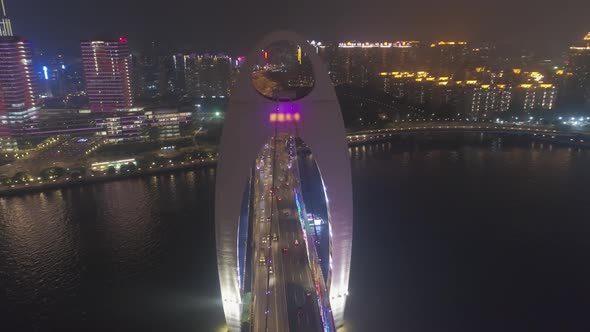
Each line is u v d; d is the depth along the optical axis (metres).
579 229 131.25
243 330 77.62
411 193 165.25
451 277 104.69
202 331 87.38
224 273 81.88
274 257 93.81
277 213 118.81
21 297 101.19
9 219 148.75
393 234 128.62
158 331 87.88
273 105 77.31
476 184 175.50
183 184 184.00
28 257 119.94
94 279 107.56
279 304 76.44
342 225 82.00
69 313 94.75
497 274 106.25
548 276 105.44
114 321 91.69
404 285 101.06
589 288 100.44
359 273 106.38
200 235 131.25
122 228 137.88
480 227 133.38
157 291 101.62
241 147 77.75
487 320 89.00
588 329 87.06
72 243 128.12
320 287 81.94
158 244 125.88
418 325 87.38
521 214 143.25
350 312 91.19
